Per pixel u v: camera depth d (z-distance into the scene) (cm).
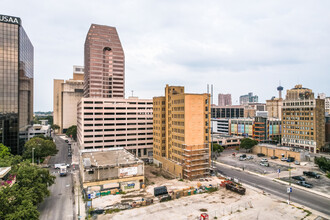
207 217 4734
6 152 8275
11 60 10875
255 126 16938
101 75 18275
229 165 10212
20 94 11450
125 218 4984
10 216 3741
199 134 8631
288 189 5716
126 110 12612
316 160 9088
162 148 10294
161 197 5994
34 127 14550
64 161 11188
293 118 14725
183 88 10306
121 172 6762
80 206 5688
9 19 10862
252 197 6228
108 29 18838
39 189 5106
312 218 4978
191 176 8100
